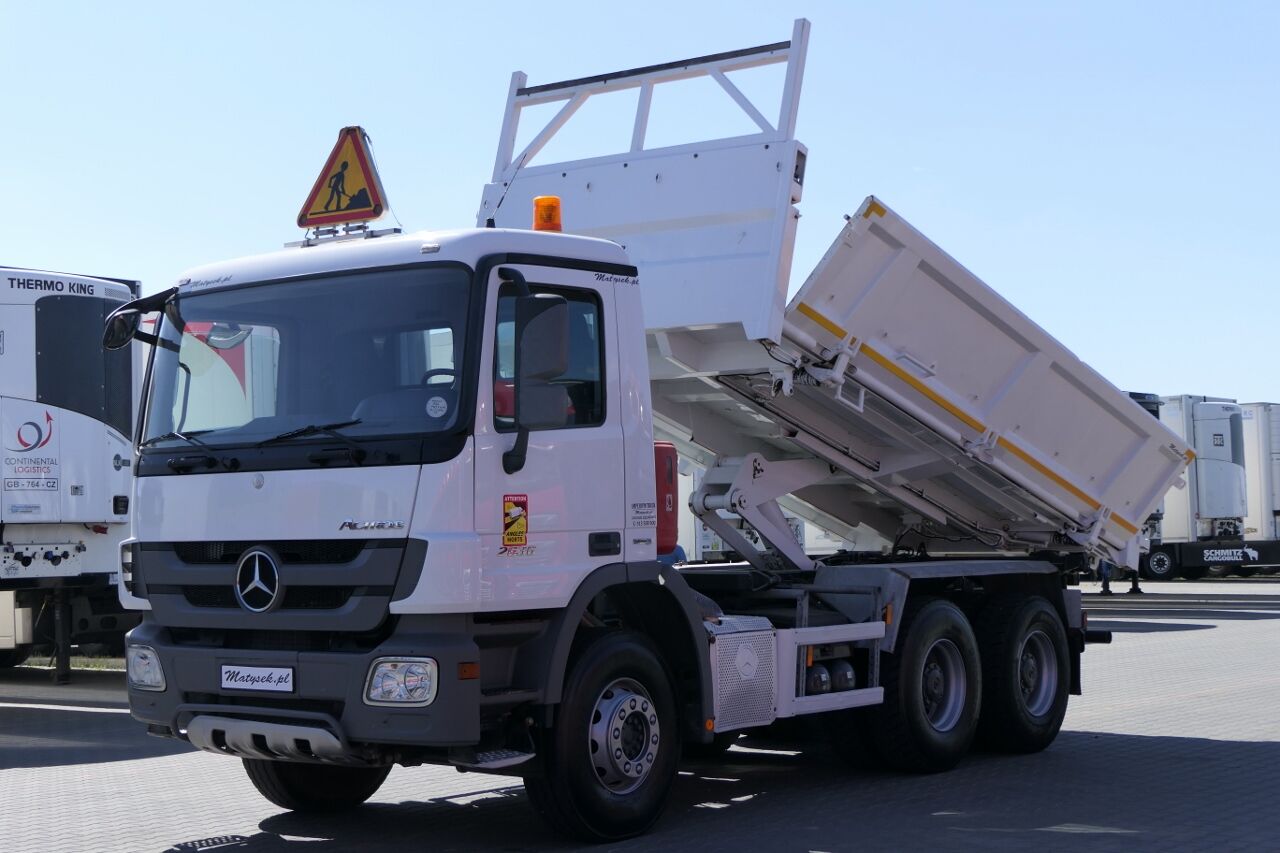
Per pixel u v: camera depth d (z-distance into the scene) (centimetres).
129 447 1503
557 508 705
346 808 843
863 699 905
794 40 887
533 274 712
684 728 785
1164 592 3356
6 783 938
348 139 1081
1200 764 969
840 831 758
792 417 1003
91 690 1462
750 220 876
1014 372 1021
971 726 975
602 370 743
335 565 672
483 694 679
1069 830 755
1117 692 1371
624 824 734
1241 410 3759
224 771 984
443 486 657
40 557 1420
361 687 658
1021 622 1023
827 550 1195
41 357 1426
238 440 716
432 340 684
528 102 996
